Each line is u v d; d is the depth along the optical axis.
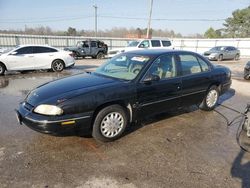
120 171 3.33
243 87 9.56
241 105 6.84
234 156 3.84
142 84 4.43
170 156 3.77
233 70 15.75
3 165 3.41
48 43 28.84
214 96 6.05
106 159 3.63
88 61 20.81
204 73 5.66
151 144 4.16
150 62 4.66
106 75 4.83
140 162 3.57
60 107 3.65
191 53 5.54
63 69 13.28
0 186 2.97
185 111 5.97
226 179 3.22
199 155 3.83
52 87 4.22
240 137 4.57
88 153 3.79
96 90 3.98
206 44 35.41
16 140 4.18
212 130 4.86
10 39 26.61
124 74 4.66
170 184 3.08
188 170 3.40
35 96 4.02
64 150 3.87
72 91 3.94
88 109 3.83
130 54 5.18
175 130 4.79
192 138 4.45
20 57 11.63
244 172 3.40
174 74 5.02
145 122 5.14
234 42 33.72
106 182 3.09
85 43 23.70
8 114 5.54
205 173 3.34
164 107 4.90
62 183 3.05
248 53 32.91
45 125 3.61
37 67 12.18
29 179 3.11
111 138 4.19
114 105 4.12
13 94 7.56
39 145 4.02
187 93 5.26
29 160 3.55
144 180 3.15
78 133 3.91
